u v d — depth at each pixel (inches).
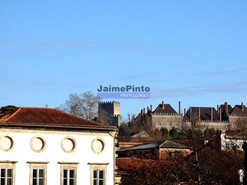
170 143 5359.3
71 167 4254.4
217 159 4471.0
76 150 4276.6
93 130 4325.8
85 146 4303.6
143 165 4697.3
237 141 4975.4
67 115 4409.5
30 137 4160.9
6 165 4087.1
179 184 4350.4
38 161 4168.3
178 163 4468.5
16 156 4114.2
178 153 4658.0
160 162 4653.1
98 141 4347.9
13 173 4099.4
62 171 4229.8
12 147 4109.3
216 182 4421.8
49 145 4207.7
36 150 4170.8
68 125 4239.7
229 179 4434.1
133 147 5900.6
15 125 4109.3
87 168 4298.7
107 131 4365.2
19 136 4133.9
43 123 4183.1
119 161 5032.0
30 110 4345.5
